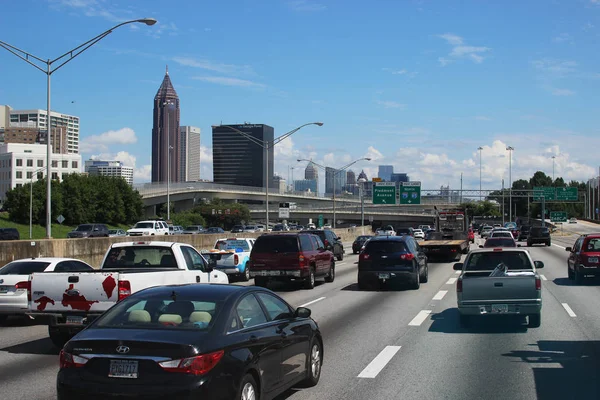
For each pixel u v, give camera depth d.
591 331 13.52
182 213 119.56
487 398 8.15
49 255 27.78
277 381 7.42
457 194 97.81
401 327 14.33
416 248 24.39
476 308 13.72
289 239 23.62
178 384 5.95
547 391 8.46
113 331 6.55
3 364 10.73
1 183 171.25
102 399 6.05
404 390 8.59
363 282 23.25
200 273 14.66
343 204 151.00
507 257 15.14
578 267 24.23
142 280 12.00
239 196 130.12
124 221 109.69
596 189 170.38
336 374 9.59
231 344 6.51
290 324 8.14
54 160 178.88
